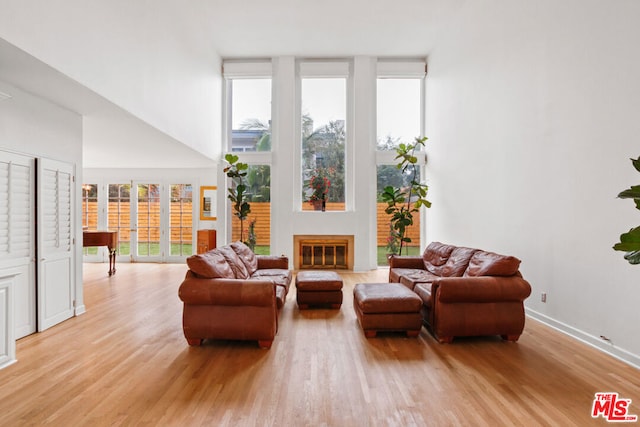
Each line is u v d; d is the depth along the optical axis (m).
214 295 3.18
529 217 4.13
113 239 6.88
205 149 6.76
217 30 6.63
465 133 5.82
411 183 7.13
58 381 2.59
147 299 5.01
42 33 2.83
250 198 7.87
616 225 3.01
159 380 2.61
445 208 6.71
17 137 3.48
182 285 3.21
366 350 3.20
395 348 3.25
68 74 3.14
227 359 2.99
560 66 3.62
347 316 4.27
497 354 3.10
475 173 5.46
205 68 6.68
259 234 7.86
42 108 3.76
